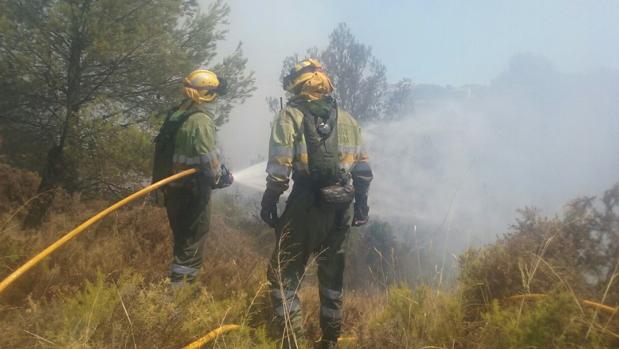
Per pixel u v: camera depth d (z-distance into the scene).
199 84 3.78
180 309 2.76
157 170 3.80
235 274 4.25
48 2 10.26
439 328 2.86
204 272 4.14
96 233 5.15
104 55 9.70
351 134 3.38
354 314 4.04
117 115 10.59
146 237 5.05
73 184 9.50
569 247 3.26
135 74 10.77
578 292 2.91
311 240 3.22
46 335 2.27
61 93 10.70
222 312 3.09
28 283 3.17
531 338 2.39
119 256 4.04
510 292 3.10
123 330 2.42
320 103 3.26
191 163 3.65
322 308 3.32
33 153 10.38
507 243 3.41
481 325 2.88
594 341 2.33
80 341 2.21
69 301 2.76
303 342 3.10
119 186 10.30
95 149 9.84
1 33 9.52
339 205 3.17
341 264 3.35
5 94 9.98
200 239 3.77
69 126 9.66
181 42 12.02
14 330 2.29
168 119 3.79
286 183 3.12
